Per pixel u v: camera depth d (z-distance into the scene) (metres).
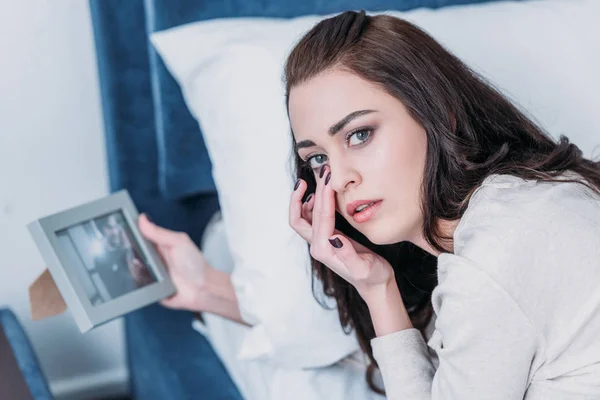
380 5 1.64
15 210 1.78
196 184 1.71
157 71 1.62
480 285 0.91
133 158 1.73
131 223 1.41
